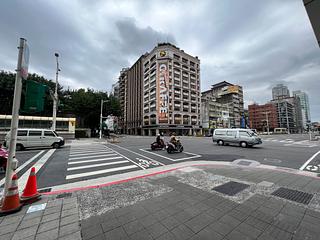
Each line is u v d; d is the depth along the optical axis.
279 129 89.19
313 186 4.68
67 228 2.71
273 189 4.43
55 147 15.45
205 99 84.88
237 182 5.04
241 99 98.69
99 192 4.33
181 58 65.50
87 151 13.22
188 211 3.26
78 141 24.75
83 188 4.69
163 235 2.52
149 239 2.42
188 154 11.34
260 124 101.38
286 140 26.20
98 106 41.41
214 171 6.43
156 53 62.03
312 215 3.08
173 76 61.78
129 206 3.49
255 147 15.80
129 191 4.36
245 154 11.26
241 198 3.86
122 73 98.56
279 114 96.56
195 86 70.06
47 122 25.16
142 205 3.54
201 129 69.38
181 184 4.88
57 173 6.53
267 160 9.00
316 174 6.06
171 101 60.50
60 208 3.42
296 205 3.49
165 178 5.53
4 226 2.75
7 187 3.35
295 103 110.12
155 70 62.12
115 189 4.54
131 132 84.31
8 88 29.77
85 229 2.68
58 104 17.92
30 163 8.50
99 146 17.45
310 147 15.72
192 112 67.62
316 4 2.89
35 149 14.52
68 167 7.54
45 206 3.51
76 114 40.94
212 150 13.55
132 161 8.87
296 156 10.38
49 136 15.02
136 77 79.56
